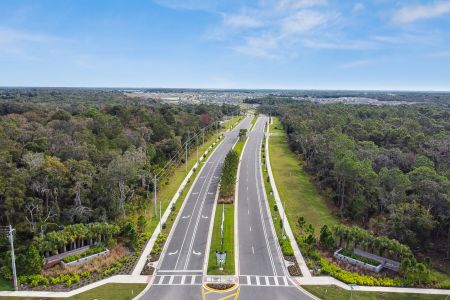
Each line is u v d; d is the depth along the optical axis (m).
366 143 117.88
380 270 65.12
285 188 111.00
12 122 111.75
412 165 102.62
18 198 68.25
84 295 56.59
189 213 91.38
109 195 81.75
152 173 108.69
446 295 58.31
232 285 59.78
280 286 59.94
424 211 70.88
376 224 79.62
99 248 69.69
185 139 157.62
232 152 131.25
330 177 108.06
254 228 82.69
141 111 163.62
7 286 58.50
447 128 155.75
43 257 64.00
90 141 102.50
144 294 57.12
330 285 60.47
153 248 72.31
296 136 154.12
